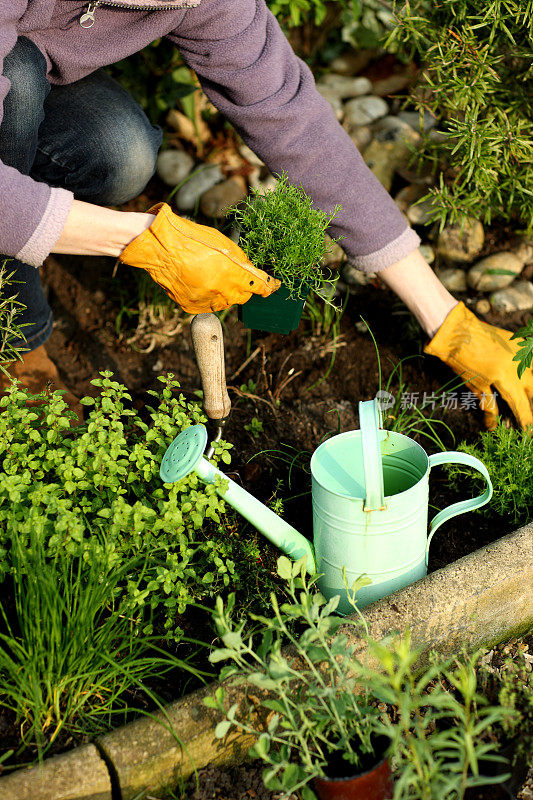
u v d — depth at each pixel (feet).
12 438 5.55
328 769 4.34
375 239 6.64
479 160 7.13
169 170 9.48
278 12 8.70
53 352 8.19
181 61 9.21
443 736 3.91
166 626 5.16
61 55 6.03
